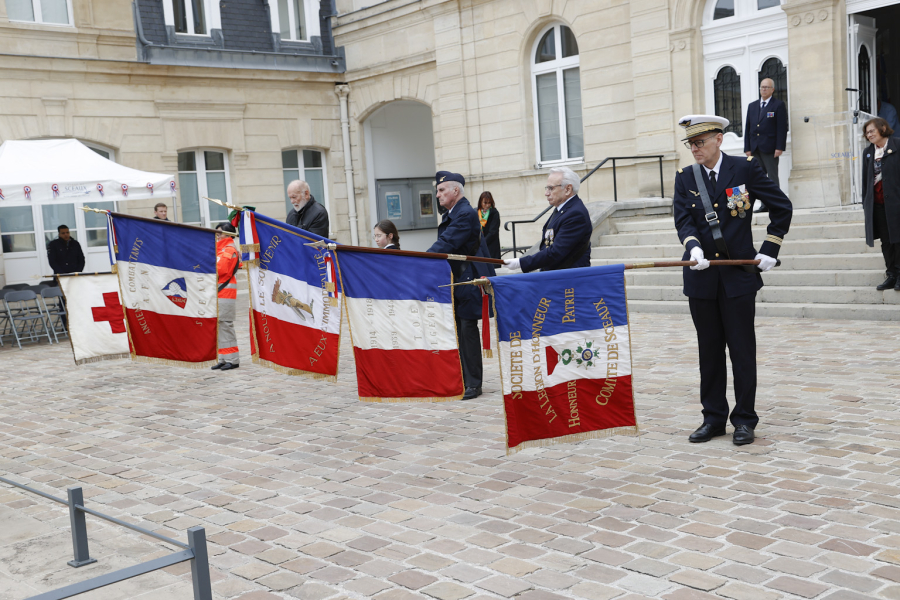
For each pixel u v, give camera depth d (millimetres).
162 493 5309
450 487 5008
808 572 3576
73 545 4215
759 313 10141
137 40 17031
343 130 20156
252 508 4906
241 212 6027
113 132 16859
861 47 12828
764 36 13430
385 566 3961
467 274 7055
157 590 3818
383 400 5570
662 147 14680
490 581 3719
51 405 8328
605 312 4875
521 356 4766
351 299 5555
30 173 12516
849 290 9586
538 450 5602
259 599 3705
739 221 5324
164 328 7188
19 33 15625
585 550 3967
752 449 5246
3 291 13750
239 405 7719
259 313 6129
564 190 5852
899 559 3635
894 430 5426
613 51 15336
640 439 5645
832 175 11305
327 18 20109
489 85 17438
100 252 16656
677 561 3775
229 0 18469
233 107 18422
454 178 7020
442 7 17828
